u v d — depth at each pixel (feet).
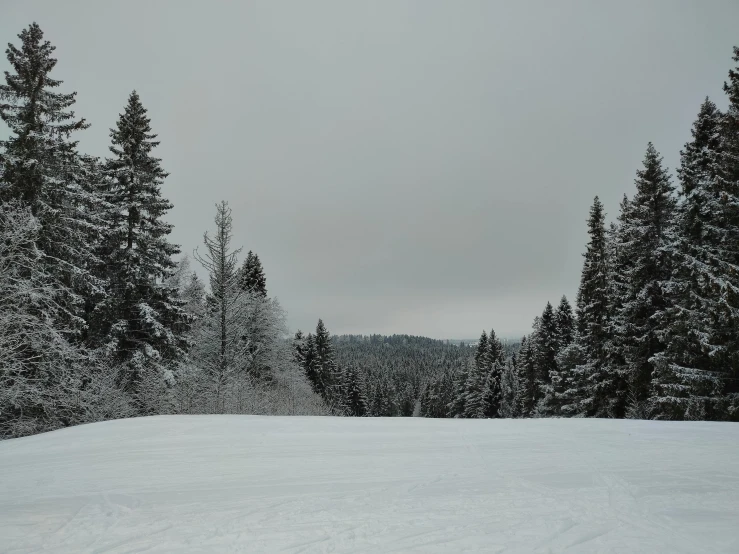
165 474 22.38
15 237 50.24
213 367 69.62
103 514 16.19
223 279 68.69
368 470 22.45
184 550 12.79
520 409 165.27
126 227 67.26
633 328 69.56
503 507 16.08
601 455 25.00
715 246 56.44
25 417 54.03
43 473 23.26
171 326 72.90
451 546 12.67
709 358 54.39
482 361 185.68
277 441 31.22
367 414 225.35
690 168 61.57
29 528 14.82
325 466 23.50
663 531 13.67
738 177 52.08
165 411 63.87
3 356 49.62
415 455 25.91
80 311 60.80
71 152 60.18
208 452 27.73
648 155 70.95
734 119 51.90
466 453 26.23
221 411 63.26
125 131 70.28
